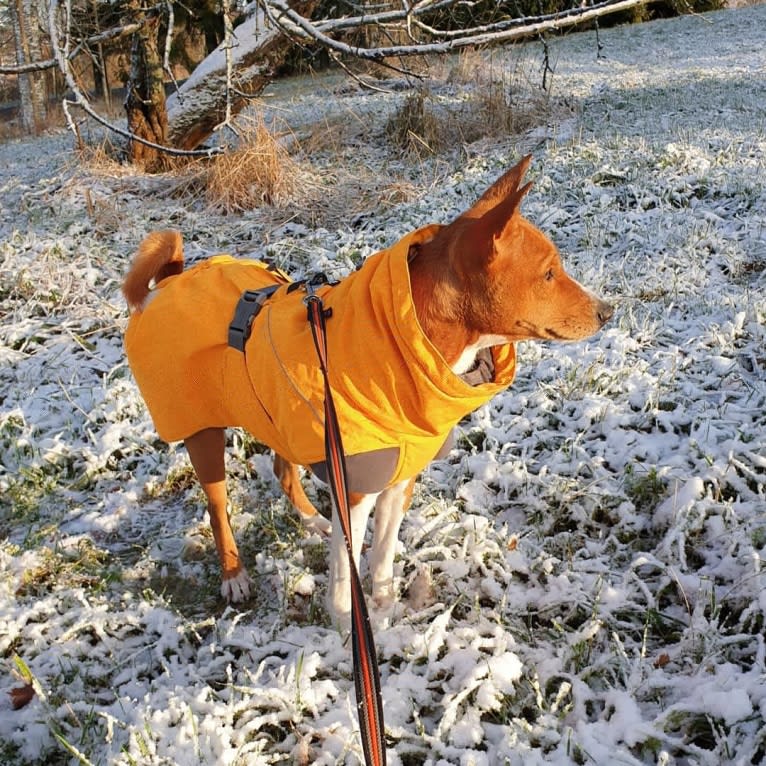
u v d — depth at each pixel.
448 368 0.74
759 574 0.89
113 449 1.29
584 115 3.14
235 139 3.03
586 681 0.85
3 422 1.36
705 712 0.77
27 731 0.84
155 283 1.04
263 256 2.02
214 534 1.01
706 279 1.62
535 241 0.76
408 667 0.87
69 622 0.97
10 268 1.96
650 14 6.43
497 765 0.76
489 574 0.98
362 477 0.80
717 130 2.59
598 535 1.05
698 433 1.17
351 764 0.78
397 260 0.75
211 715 0.81
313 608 0.98
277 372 0.80
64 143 4.09
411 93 3.45
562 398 1.30
